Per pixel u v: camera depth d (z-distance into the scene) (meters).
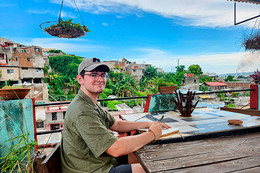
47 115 20.00
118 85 41.53
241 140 1.12
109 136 0.91
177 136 1.11
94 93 1.12
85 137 0.88
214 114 1.79
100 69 1.06
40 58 35.84
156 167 0.79
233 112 1.88
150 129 1.05
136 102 39.06
